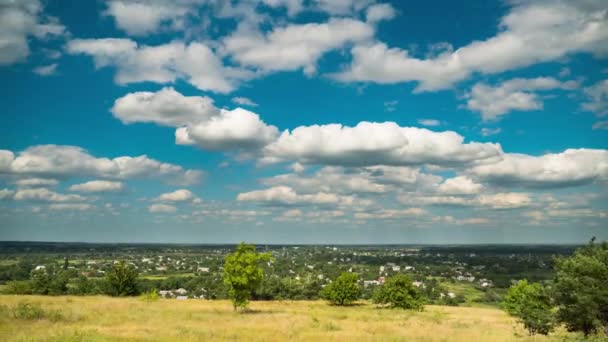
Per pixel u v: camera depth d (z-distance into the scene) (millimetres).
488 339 27625
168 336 24484
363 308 62875
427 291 132500
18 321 28188
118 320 31984
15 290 71188
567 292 24578
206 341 23516
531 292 29188
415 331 32062
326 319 40594
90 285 76438
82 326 27891
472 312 62719
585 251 25344
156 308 44156
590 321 23734
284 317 40625
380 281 167000
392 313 52812
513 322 44156
